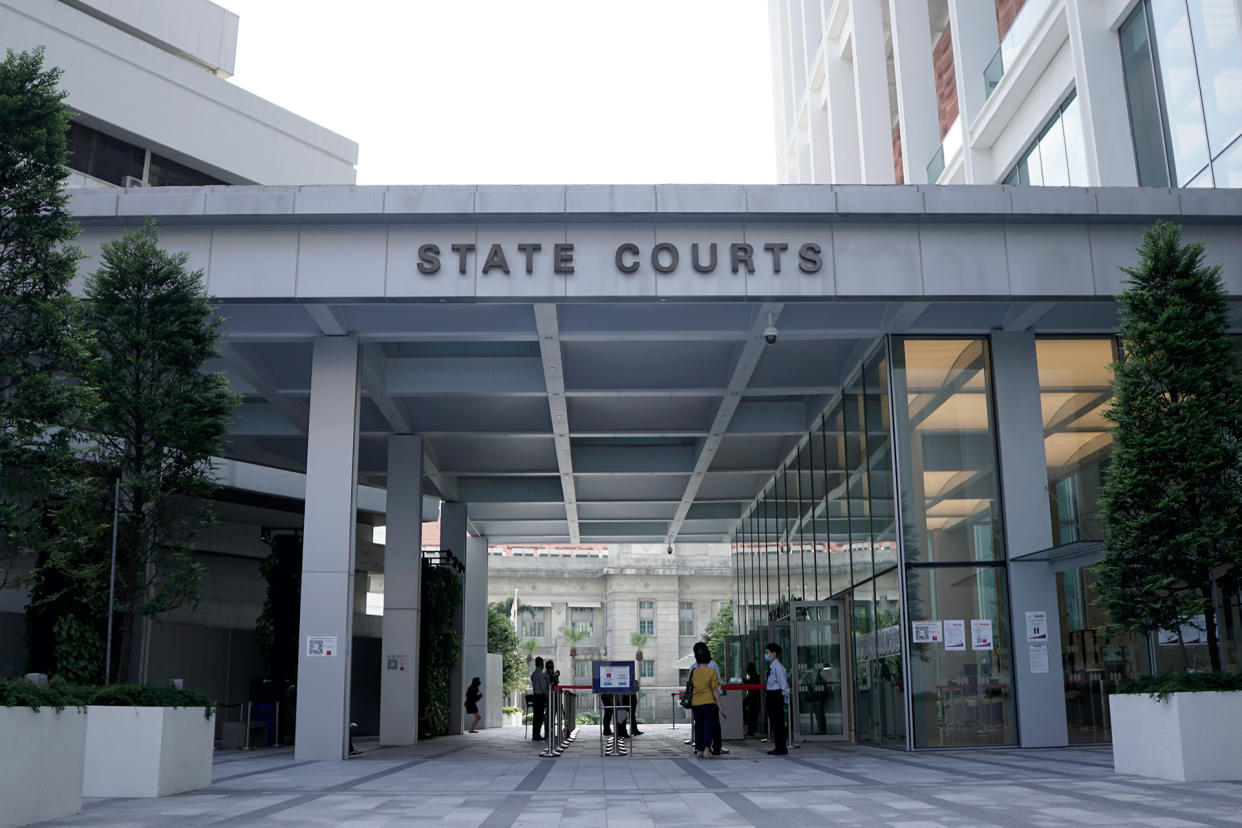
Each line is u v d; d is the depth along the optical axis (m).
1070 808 9.08
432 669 26.44
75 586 13.99
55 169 11.98
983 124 26.03
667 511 37.22
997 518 18.27
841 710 22.69
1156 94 19.81
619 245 16.58
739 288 16.47
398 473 25.03
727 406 23.53
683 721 69.75
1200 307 13.05
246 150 36.66
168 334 13.20
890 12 32.88
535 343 21.78
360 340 18.80
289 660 25.33
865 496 20.28
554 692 19.66
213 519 14.01
